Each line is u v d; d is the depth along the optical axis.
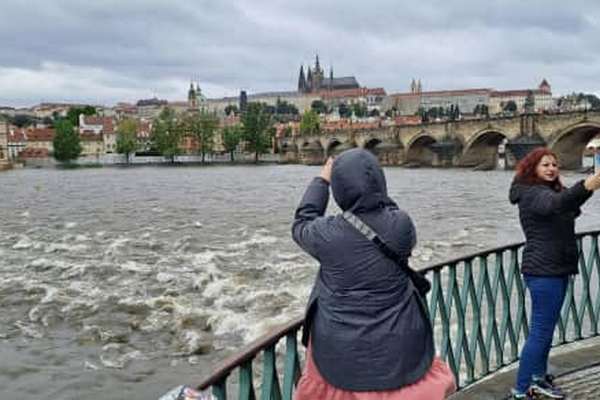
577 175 84.81
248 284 22.94
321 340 3.35
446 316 5.95
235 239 35.34
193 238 35.81
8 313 20.14
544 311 5.78
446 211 49.47
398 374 3.24
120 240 35.19
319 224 3.43
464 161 122.25
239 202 61.12
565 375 6.46
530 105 166.38
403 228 3.37
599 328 9.68
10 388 14.42
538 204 5.53
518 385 5.97
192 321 18.66
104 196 71.19
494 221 42.97
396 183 83.88
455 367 6.11
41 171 153.88
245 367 3.56
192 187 85.94
